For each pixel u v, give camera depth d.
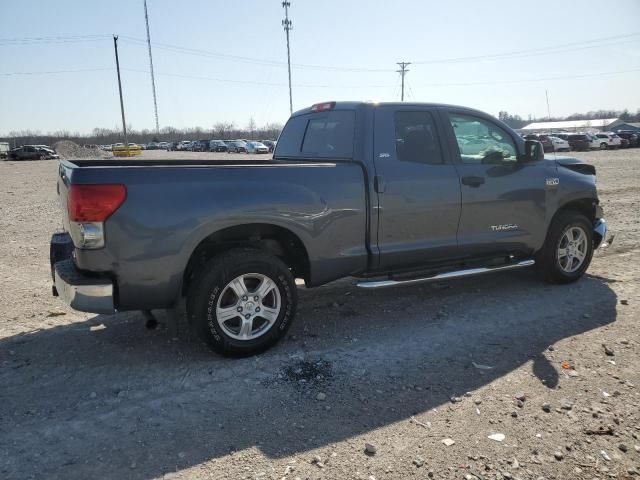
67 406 3.38
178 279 3.77
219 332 3.93
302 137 5.34
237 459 2.84
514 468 2.77
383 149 4.59
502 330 4.60
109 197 3.51
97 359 4.07
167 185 3.68
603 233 6.10
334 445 2.97
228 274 3.88
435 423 3.18
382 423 3.18
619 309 5.08
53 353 4.18
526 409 3.33
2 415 3.27
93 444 2.97
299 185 4.14
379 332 4.59
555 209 5.62
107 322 4.85
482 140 5.23
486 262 5.64
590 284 5.90
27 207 13.31
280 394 3.53
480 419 3.22
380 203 4.50
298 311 5.14
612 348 4.20
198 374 3.82
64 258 4.14
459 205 4.93
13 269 6.73
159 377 3.77
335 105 4.96
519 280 6.08
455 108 5.08
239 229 4.09
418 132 4.82
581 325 4.69
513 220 5.34
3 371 3.86
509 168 5.30
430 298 5.49
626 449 2.93
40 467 2.77
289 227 4.10
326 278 4.44
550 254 5.69
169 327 4.70
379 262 4.60
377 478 2.70
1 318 4.94
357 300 5.46
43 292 5.75
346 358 4.07
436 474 2.72
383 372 3.84
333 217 4.30
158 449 2.93
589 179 5.91
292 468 2.77
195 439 3.02
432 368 3.90
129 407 3.37
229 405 3.39
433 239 4.87
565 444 2.97
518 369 3.87
